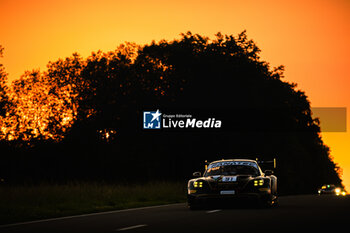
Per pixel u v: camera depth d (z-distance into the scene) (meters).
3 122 197.12
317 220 42.41
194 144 183.88
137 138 187.62
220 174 60.19
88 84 199.38
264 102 185.25
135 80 193.88
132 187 102.56
